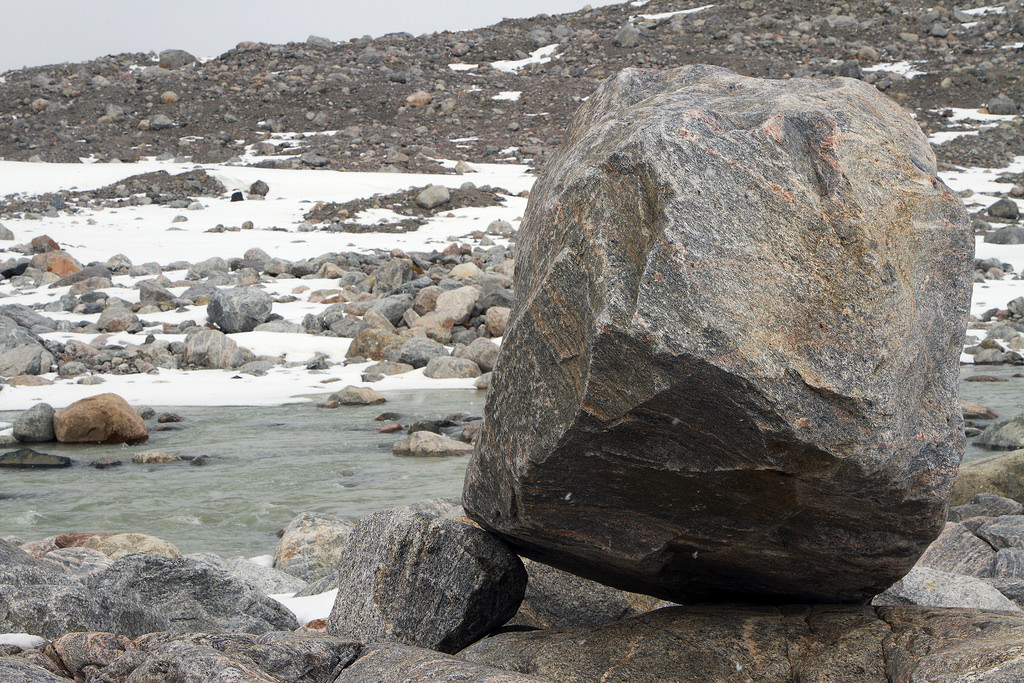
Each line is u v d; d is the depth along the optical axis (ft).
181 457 44.19
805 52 207.51
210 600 19.35
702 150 11.12
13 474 41.60
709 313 10.31
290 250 107.65
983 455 40.70
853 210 10.97
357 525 16.69
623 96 14.65
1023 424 42.09
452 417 51.80
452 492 37.17
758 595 14.96
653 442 11.55
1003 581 20.99
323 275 92.94
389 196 136.46
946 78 185.88
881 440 10.50
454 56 226.17
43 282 91.35
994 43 203.10
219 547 31.12
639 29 231.71
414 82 203.21
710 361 10.23
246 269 94.12
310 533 28.99
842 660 12.17
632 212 11.28
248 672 11.50
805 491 11.68
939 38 209.05
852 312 10.54
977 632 12.01
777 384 10.29
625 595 18.12
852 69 190.19
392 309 75.15
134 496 37.65
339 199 135.33
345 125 181.57
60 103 192.65
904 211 11.68
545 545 14.53
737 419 10.70
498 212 129.80
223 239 114.01
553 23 249.34
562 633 14.39
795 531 12.72
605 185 11.64
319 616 20.35
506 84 203.31
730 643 13.09
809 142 11.49
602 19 247.09
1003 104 172.24
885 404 10.43
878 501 11.70
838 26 220.64
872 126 12.21
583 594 17.99
